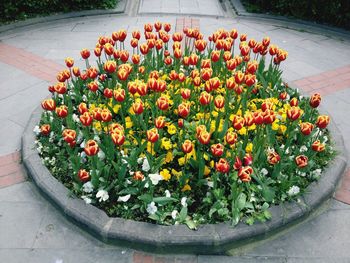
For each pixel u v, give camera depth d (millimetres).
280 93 4027
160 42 3912
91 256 2717
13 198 3176
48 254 2727
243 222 2758
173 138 3301
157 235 2650
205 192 2973
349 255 2791
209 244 2662
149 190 2877
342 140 3707
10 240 2818
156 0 8422
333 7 7016
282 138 3461
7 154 3648
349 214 3135
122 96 2941
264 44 3844
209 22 7289
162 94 3686
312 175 3176
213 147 2584
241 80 3205
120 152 2982
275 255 2771
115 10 7449
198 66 4219
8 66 5340
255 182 2998
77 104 3889
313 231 2969
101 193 2842
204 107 3193
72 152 3066
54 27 6793
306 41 6613
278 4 7512
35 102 4500
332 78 5320
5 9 6633
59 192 2986
